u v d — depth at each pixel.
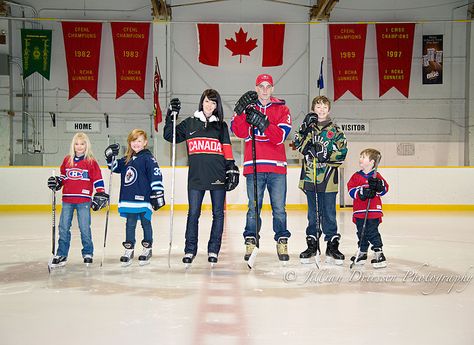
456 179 11.54
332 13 14.33
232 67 14.27
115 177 11.16
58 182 4.00
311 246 4.23
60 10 14.09
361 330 2.37
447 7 14.29
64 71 14.07
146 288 3.26
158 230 7.02
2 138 13.83
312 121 4.13
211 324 2.46
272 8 14.29
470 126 14.17
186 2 14.20
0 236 6.25
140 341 2.21
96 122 14.14
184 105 14.28
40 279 3.56
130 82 13.60
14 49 13.98
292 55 14.30
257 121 3.91
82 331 2.35
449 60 14.27
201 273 3.79
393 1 14.32
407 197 11.55
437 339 2.24
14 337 2.27
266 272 3.83
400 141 14.26
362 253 4.10
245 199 11.55
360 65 13.59
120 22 13.48
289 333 2.32
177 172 11.34
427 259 4.52
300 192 11.64
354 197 4.10
